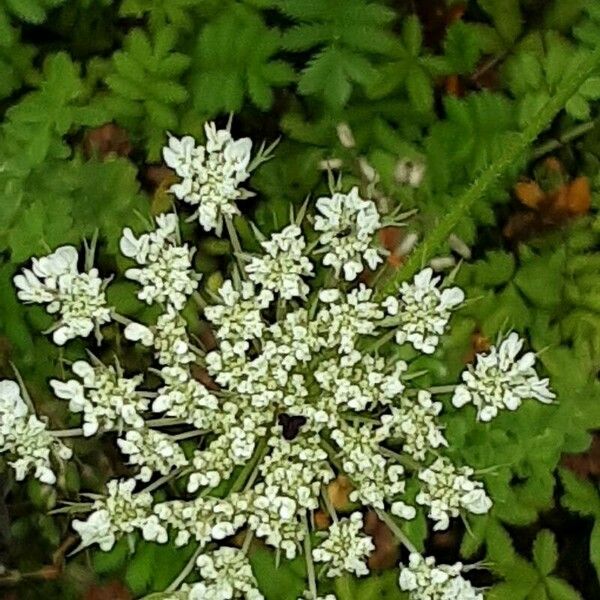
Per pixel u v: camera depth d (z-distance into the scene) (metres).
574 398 0.19
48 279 0.17
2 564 0.20
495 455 0.19
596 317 0.20
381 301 0.18
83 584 0.19
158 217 0.17
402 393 0.17
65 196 0.19
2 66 0.20
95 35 0.21
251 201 0.21
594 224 0.20
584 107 0.20
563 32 0.21
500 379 0.17
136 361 0.20
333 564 0.17
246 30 0.19
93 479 0.19
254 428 0.17
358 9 0.19
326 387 0.17
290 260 0.17
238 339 0.17
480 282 0.20
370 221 0.17
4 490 0.19
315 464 0.17
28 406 0.17
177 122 0.20
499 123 0.20
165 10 0.19
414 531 0.18
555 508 0.21
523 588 0.19
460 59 0.20
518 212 0.21
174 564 0.18
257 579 0.18
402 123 0.20
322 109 0.21
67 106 0.19
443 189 0.20
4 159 0.18
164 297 0.17
